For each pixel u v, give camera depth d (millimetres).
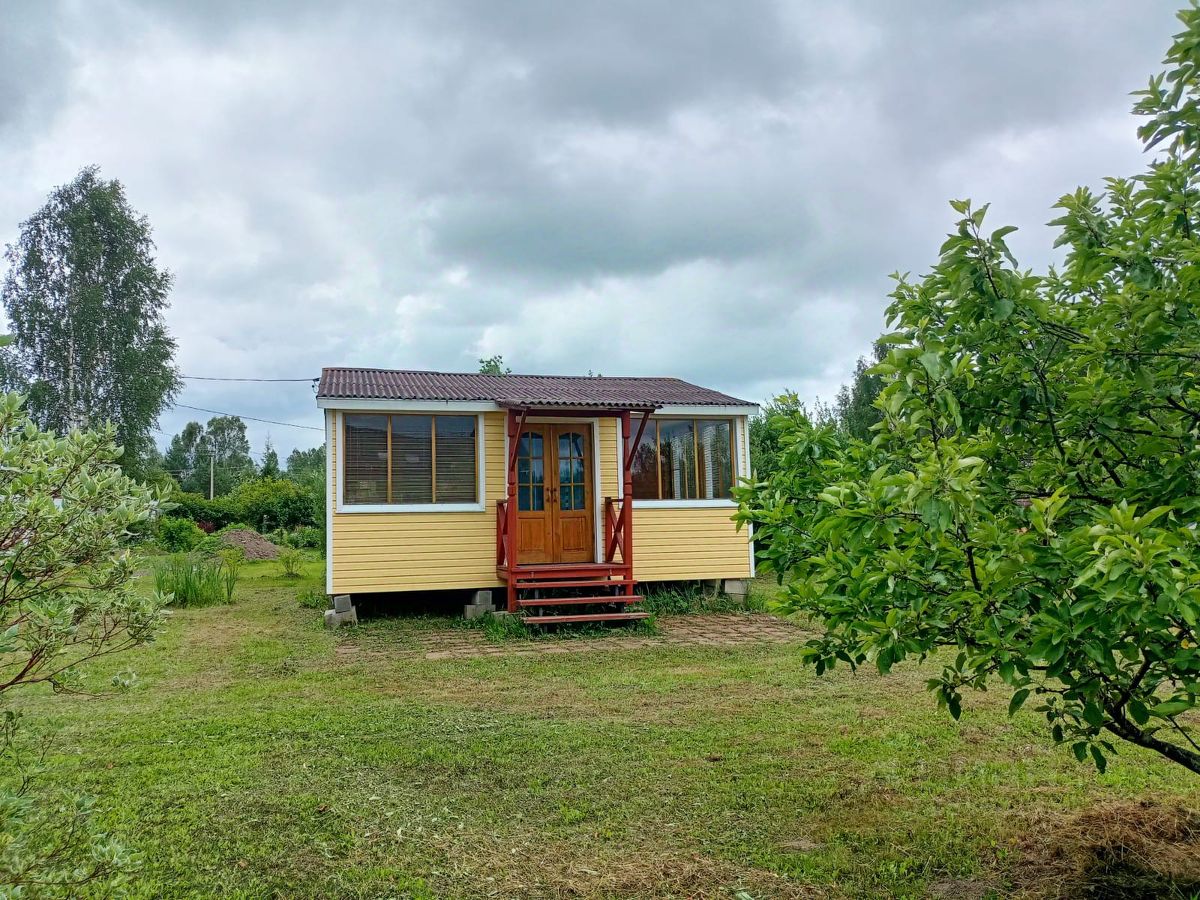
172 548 25047
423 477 11914
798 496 3516
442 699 7031
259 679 7922
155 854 3820
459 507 11953
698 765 5121
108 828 4086
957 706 3039
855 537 2557
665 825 4176
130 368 28766
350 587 11414
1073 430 2916
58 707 6703
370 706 6762
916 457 2814
